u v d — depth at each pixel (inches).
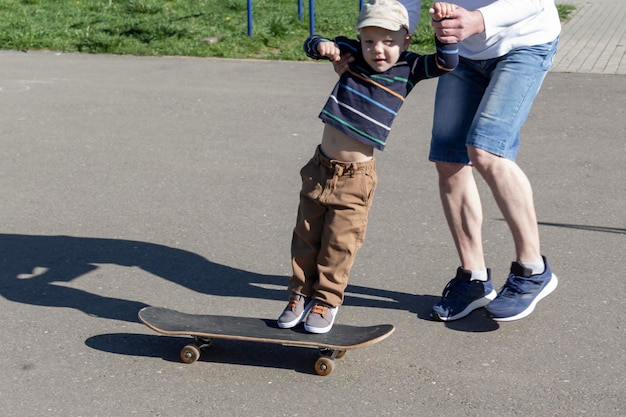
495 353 158.6
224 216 234.1
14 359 157.6
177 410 140.3
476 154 161.0
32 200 247.3
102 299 183.6
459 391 145.4
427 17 555.5
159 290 188.1
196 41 493.7
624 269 197.0
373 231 221.8
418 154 291.0
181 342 164.6
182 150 297.3
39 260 204.5
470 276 173.0
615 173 269.9
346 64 147.9
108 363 155.9
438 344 162.2
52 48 486.6
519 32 159.2
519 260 166.7
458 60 156.8
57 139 311.3
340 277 150.6
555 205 241.6
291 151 296.4
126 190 256.1
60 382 149.5
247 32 513.7
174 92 385.4
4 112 350.3
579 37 511.2
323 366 149.4
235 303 181.6
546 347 160.7
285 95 378.9
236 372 152.6
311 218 150.9
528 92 160.2
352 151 146.9
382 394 144.7
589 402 141.6
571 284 188.7
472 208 171.0
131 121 336.5
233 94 381.1
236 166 279.0
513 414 138.3
